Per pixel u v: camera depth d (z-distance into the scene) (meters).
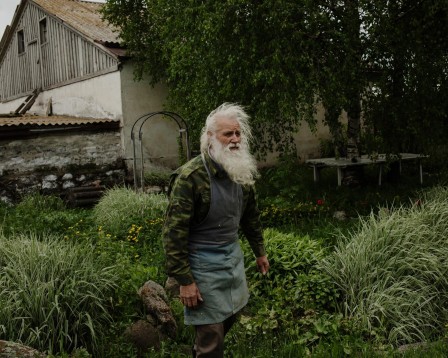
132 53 13.69
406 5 9.80
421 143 10.18
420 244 5.14
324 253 5.61
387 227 5.30
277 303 4.68
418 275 4.90
